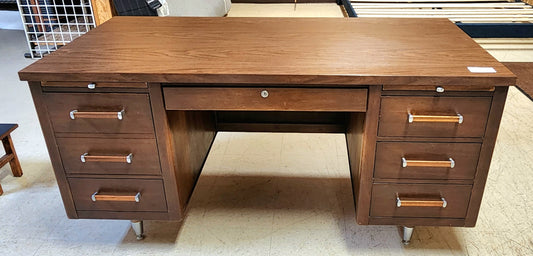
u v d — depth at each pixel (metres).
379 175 1.39
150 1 2.12
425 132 1.30
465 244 1.60
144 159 1.40
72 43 1.53
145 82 1.26
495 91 1.23
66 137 1.38
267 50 1.43
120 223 1.75
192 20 1.83
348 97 1.27
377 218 1.48
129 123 1.34
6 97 2.86
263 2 5.25
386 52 1.40
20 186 1.97
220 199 1.88
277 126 2.14
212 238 1.65
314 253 1.57
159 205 1.50
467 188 1.40
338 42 1.51
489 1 4.18
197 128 1.78
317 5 5.13
